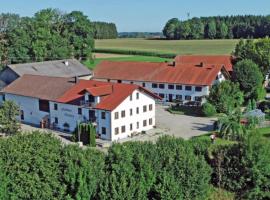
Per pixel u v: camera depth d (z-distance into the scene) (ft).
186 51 626.64
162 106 306.96
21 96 267.59
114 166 121.39
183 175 124.47
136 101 232.32
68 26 470.80
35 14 460.55
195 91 308.19
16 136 130.62
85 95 230.27
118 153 124.88
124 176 119.24
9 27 506.07
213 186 138.51
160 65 343.67
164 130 240.73
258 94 307.99
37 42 431.02
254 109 266.77
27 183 117.39
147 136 229.45
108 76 351.87
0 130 211.61
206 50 638.53
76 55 471.62
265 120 251.80
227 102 271.49
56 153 125.08
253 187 134.72
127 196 117.19
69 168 119.14
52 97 249.14
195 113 279.90
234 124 211.82
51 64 339.36
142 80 331.98
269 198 134.41
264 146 134.21
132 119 231.71
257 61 366.02
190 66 328.70
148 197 123.24
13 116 212.23
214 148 142.82
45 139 128.06
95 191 120.06
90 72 350.43
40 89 262.88
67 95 245.65
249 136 137.90
